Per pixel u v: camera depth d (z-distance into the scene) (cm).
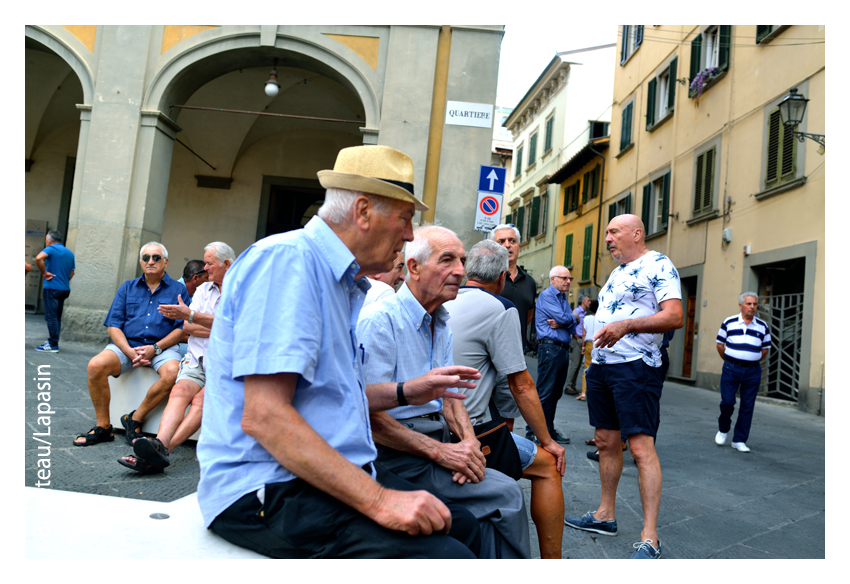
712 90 1527
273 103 1414
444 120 1023
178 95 1123
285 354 145
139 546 157
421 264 230
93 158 1066
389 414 228
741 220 1360
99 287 1049
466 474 219
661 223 1784
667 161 1772
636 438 347
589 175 2408
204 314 434
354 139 1535
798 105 1038
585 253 2397
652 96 1889
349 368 167
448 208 1011
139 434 462
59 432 482
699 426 851
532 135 3300
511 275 520
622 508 441
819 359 1045
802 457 670
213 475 161
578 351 1060
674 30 1764
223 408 161
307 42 1043
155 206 1098
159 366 465
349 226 170
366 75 1031
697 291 1546
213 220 1503
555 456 273
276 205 1545
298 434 146
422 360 233
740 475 570
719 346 720
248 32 1054
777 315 1252
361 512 153
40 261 923
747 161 1349
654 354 355
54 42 1080
